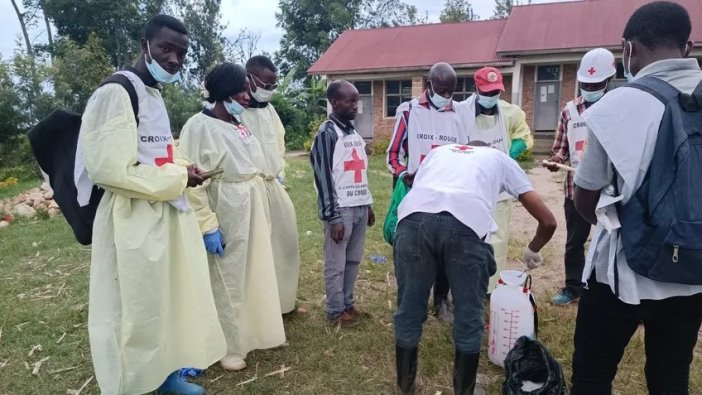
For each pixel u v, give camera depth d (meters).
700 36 13.84
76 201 2.70
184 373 3.27
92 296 2.68
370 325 4.00
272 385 3.21
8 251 6.29
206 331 2.81
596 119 1.99
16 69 14.50
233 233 3.26
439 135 3.88
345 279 4.03
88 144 2.50
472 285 2.68
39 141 2.68
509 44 15.55
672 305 2.04
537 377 2.92
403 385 2.88
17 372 3.42
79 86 15.27
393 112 18.38
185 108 19.80
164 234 2.71
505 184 2.91
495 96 3.91
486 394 3.06
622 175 1.92
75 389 3.22
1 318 4.21
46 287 4.96
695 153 1.82
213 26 34.53
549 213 2.82
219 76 3.20
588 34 15.15
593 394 2.26
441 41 18.14
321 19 31.28
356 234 3.97
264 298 3.42
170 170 2.64
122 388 2.66
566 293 4.32
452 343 3.68
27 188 11.81
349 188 3.76
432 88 3.83
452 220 2.62
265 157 3.71
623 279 2.01
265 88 3.63
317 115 21.77
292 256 3.97
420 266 2.71
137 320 2.62
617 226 2.00
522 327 3.26
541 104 16.59
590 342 2.24
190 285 2.79
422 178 2.90
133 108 2.62
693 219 1.80
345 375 3.33
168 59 2.70
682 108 1.87
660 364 2.19
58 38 29.86
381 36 19.59
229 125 3.29
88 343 3.80
